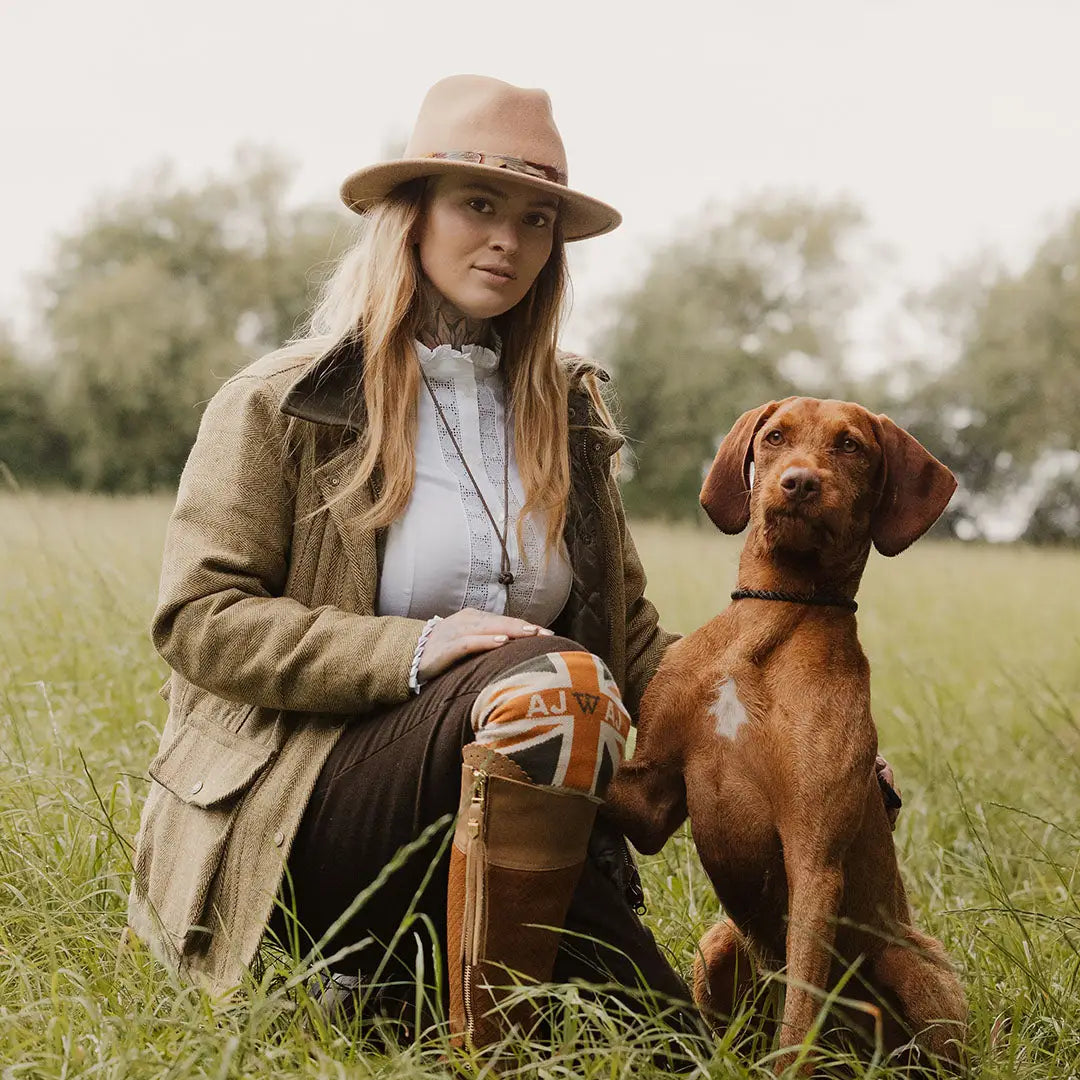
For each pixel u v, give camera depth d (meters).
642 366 42.50
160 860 2.39
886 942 2.49
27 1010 2.03
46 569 6.29
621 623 2.68
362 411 2.45
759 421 2.63
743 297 45.88
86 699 4.28
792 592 2.46
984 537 44.53
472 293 2.54
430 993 2.31
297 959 2.11
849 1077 2.34
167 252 41.72
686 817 2.61
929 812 3.93
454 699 2.16
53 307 41.16
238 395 2.43
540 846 2.04
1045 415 42.78
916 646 7.25
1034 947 2.85
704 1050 2.22
